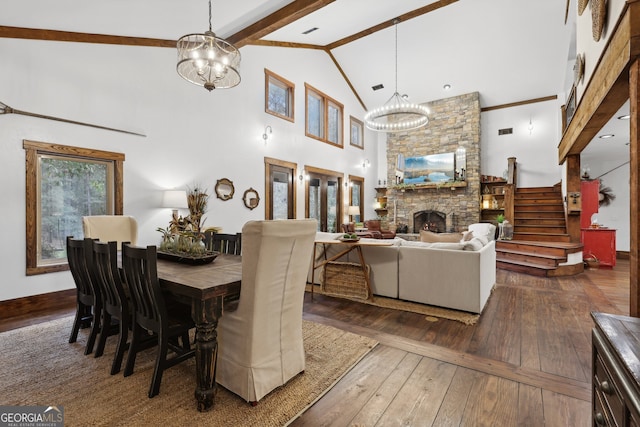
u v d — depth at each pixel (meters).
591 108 3.25
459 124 8.85
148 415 1.67
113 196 4.03
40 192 3.52
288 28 6.10
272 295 1.82
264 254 1.71
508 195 7.34
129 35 3.98
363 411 1.72
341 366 2.18
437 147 9.23
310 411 1.72
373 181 10.40
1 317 3.18
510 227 6.83
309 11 3.63
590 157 7.20
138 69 4.23
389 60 7.91
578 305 3.59
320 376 2.06
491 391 1.89
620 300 3.80
